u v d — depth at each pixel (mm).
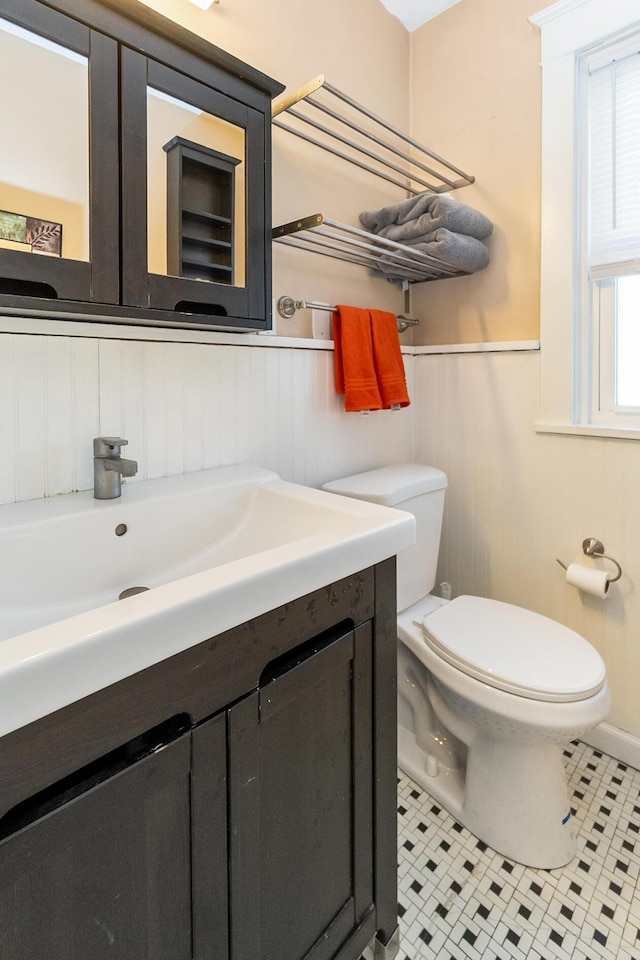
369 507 911
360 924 842
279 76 1337
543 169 1446
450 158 1689
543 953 951
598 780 1384
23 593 772
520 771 1143
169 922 558
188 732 559
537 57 1464
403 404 1553
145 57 819
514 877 1102
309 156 1436
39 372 903
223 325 968
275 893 683
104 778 492
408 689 1470
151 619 502
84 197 775
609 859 1141
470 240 1481
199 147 915
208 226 941
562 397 1473
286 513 996
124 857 513
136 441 1043
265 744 649
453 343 1729
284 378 1337
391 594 849
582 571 1408
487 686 1081
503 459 1622
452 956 949
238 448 1238
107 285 800
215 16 1186
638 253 1330
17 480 891
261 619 625
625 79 1336
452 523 1774
